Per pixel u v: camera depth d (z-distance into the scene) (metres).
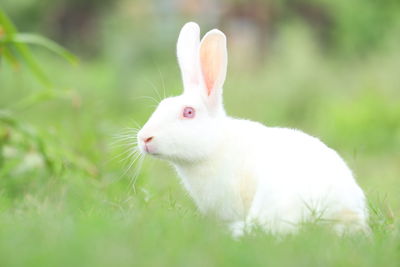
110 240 4.71
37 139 8.80
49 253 4.41
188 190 6.90
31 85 20.38
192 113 6.66
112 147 9.45
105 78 24.81
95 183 8.38
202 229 5.24
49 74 24.25
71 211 6.19
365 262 4.63
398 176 11.02
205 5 31.14
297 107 20.02
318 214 5.54
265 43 30.39
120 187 8.49
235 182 6.39
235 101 19.83
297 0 32.06
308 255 4.66
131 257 4.38
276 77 21.53
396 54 21.69
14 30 9.18
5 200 7.42
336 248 4.89
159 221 5.41
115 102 21.02
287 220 5.53
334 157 6.00
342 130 17.45
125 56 25.08
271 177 5.75
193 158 6.54
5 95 19.58
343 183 5.70
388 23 30.67
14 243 4.64
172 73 22.77
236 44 29.70
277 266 4.41
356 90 20.08
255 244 4.93
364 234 5.48
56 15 36.56
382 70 20.75
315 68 21.72
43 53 31.77
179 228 5.18
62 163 8.41
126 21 28.30
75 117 11.20
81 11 36.88
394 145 16.48
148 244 4.70
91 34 35.31
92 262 4.25
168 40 26.47
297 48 23.12
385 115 17.55
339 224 5.59
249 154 6.38
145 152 6.66
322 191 5.59
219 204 6.55
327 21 32.34
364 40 30.70
